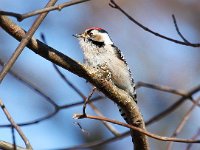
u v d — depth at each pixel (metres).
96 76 7.15
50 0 6.15
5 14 5.63
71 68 6.94
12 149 7.05
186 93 9.59
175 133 9.15
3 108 6.12
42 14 6.11
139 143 7.67
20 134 6.21
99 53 10.23
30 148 6.25
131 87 10.03
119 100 7.43
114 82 10.05
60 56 6.82
